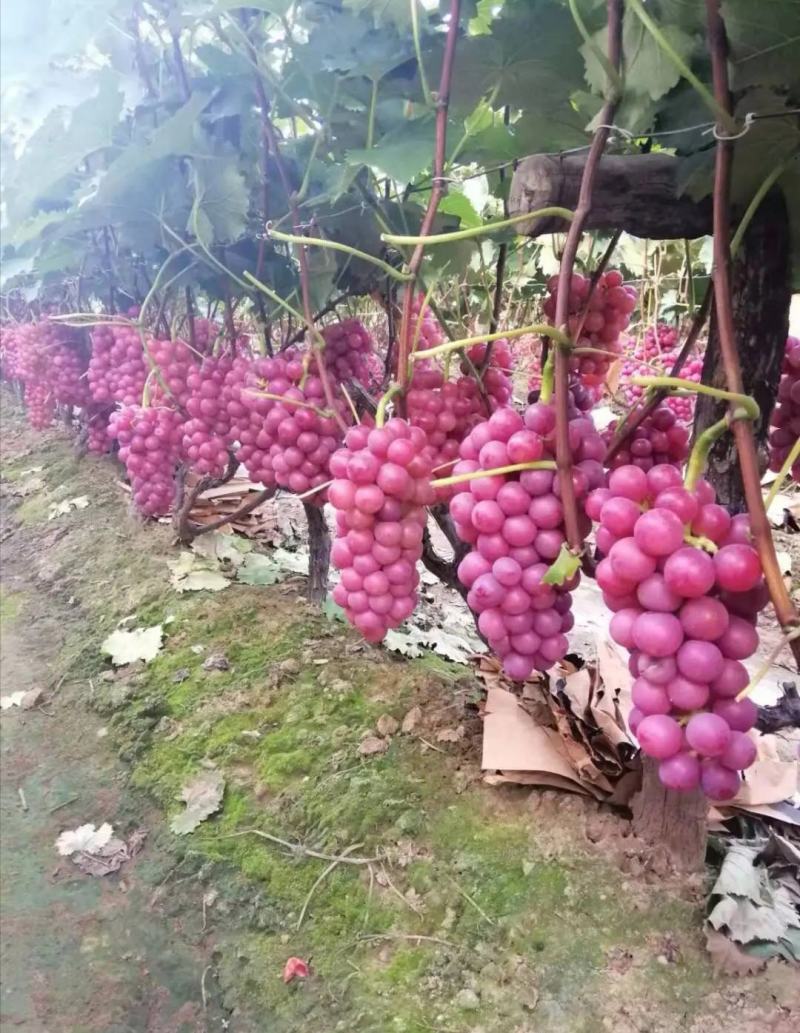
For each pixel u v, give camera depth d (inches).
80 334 133.3
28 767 83.6
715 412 46.3
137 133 74.4
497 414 39.6
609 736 61.1
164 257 91.6
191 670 87.8
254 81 65.8
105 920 65.5
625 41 40.3
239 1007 55.9
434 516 66.9
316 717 75.9
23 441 191.3
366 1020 50.6
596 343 54.9
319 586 96.7
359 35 54.4
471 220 74.3
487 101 53.9
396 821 62.5
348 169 56.6
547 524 37.6
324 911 59.1
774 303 45.1
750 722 28.2
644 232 46.1
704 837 55.0
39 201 95.0
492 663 73.7
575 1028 47.1
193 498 109.3
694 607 27.3
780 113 37.0
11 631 109.3
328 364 72.2
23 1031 56.9
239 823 68.8
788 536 127.0
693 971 49.1
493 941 52.8
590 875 55.1
